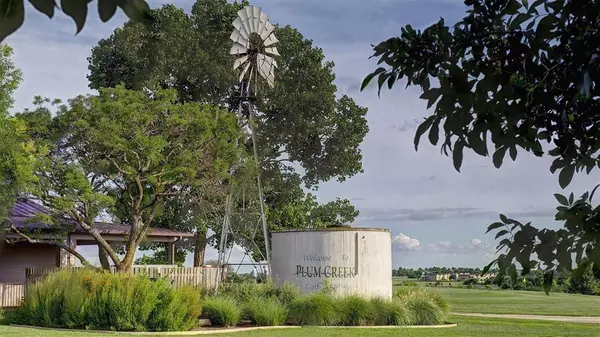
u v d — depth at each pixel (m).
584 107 3.55
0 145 25.98
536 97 3.36
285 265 28.73
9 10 1.93
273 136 46.16
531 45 3.30
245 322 24.84
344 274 27.73
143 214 35.25
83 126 27.86
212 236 46.59
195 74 43.78
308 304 24.78
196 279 30.92
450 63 3.44
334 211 50.31
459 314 32.09
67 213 28.64
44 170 27.84
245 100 35.84
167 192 30.59
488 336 21.58
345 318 24.91
